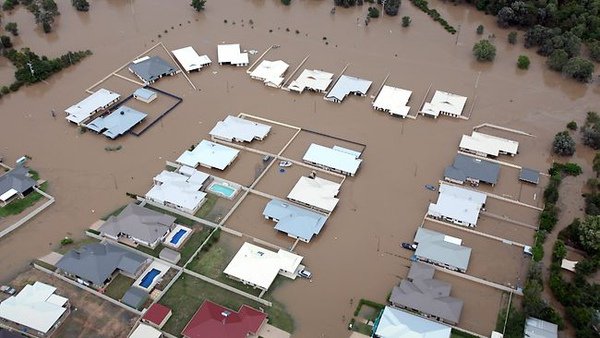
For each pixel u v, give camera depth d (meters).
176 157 124.81
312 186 115.06
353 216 111.62
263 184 118.62
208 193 116.38
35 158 123.38
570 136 129.12
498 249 105.50
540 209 113.31
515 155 126.25
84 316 93.00
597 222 101.44
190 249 105.00
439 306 92.94
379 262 103.00
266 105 140.88
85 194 115.31
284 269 99.50
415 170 122.19
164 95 143.62
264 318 91.44
